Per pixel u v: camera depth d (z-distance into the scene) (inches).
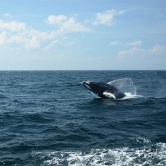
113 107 1105.4
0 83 3100.4
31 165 495.8
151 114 963.3
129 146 593.9
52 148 593.3
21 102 1365.7
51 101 1384.1
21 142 635.5
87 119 895.7
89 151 564.1
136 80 3403.1
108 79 3811.5
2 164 505.0
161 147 579.8
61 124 824.3
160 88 2068.2
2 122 858.1
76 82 3157.0
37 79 4224.9
